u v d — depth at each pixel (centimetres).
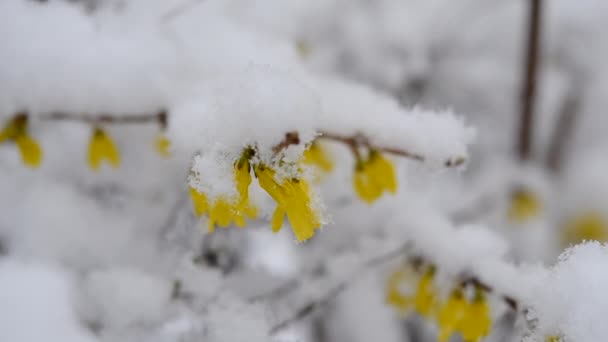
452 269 52
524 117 83
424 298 53
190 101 52
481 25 107
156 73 55
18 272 50
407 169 60
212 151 43
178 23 59
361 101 51
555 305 44
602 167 114
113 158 55
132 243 57
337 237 62
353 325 70
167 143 54
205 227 49
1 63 52
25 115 52
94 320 51
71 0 58
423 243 54
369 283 68
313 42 96
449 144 49
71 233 57
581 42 107
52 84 53
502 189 86
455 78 108
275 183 43
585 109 115
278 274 59
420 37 101
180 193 59
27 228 57
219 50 57
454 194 89
